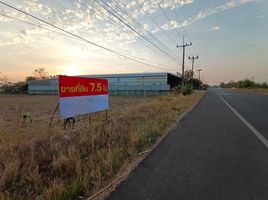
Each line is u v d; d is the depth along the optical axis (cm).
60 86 880
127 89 7856
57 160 525
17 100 4859
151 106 1805
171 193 406
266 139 811
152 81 7956
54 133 793
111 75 8688
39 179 448
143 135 805
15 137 702
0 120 1584
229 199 383
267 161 575
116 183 446
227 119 1316
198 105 2306
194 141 786
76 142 708
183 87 4294
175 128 1034
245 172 502
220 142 771
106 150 614
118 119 1173
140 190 418
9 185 441
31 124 1302
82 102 1041
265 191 411
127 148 669
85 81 1070
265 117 1396
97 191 415
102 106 1270
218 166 539
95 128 888
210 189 420
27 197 391
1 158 544
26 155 581
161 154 635
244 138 828
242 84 14288
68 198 387
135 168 526
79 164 496
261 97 3909
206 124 1143
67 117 921
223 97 3947
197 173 496
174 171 508
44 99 5275
